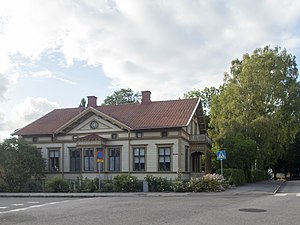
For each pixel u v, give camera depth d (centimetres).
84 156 3556
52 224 1156
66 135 3734
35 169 3438
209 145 3872
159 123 3381
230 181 3150
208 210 1459
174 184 2728
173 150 3300
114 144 3522
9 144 3347
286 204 1698
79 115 3631
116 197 2308
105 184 2878
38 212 1497
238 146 3753
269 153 4656
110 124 3566
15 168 3200
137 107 3869
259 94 4581
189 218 1237
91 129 3638
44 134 3769
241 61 5088
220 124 4469
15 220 1267
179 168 3209
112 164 3519
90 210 1519
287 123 4831
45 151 3794
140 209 1520
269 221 1174
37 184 3122
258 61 4788
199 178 2777
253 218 1238
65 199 2253
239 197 2167
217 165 3938
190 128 3728
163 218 1244
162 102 3850
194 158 3888
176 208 1541
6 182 3192
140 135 3444
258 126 4278
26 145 3453
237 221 1171
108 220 1218
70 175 3653
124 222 1166
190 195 2395
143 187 2750
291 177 7338
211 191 2658
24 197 2545
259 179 4938
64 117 4091
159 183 2778
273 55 4825
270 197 2153
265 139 4331
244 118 4478
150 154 3381
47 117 4184
